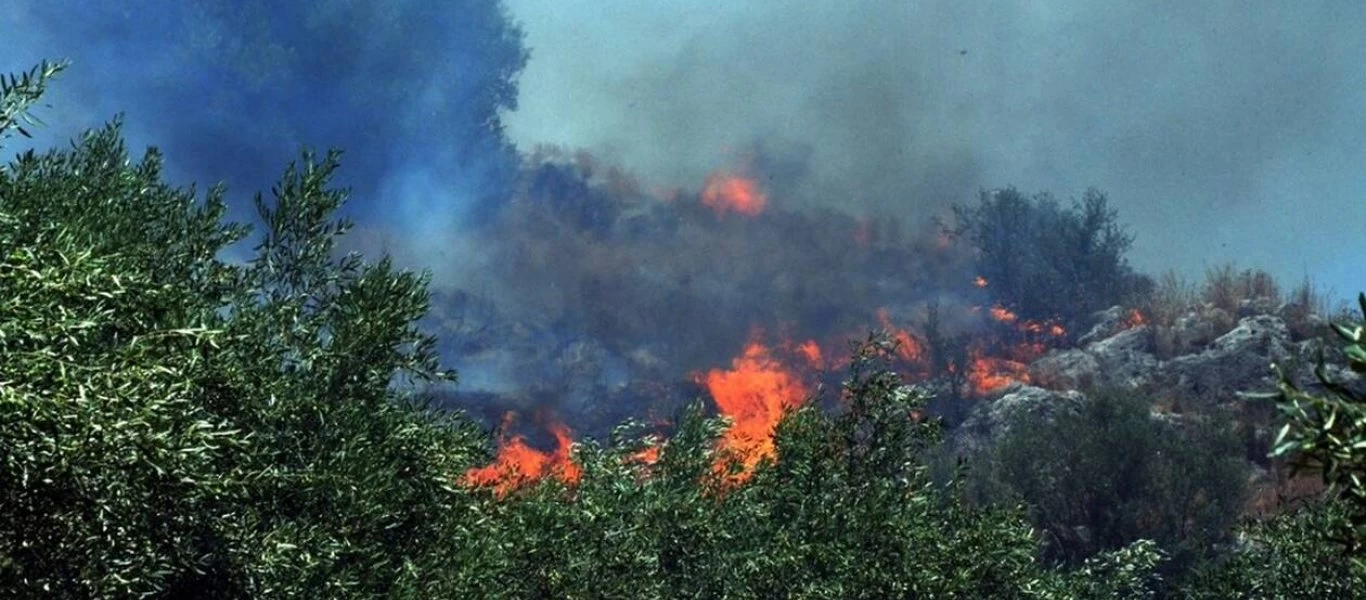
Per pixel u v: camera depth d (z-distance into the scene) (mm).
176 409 18078
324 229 25469
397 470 25047
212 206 24922
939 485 68188
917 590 33031
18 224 18328
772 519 36062
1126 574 38750
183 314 20188
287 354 24438
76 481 15883
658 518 33750
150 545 18281
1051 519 67312
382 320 24750
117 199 23906
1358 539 9266
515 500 31125
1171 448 68000
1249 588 36594
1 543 16172
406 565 24406
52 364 15273
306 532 22562
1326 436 8953
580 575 30359
